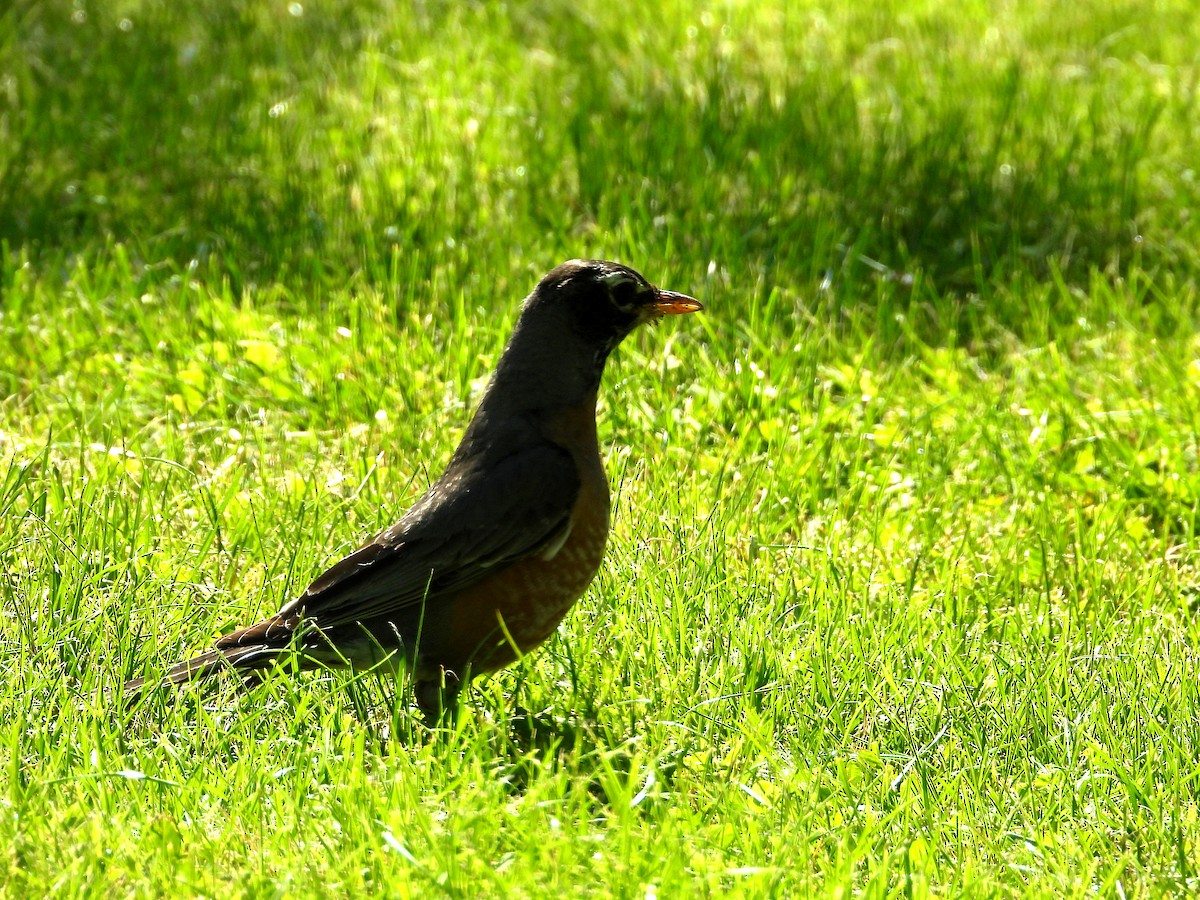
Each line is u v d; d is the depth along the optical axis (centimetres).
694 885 624
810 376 1198
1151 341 1259
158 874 628
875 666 834
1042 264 1444
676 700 796
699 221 1424
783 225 1449
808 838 664
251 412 1170
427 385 1186
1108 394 1211
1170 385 1194
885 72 1820
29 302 1293
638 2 2023
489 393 838
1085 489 1104
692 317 1278
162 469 1058
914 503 1052
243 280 1329
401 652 797
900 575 978
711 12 2012
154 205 1478
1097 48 1922
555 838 654
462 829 652
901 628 872
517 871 630
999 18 2052
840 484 1106
